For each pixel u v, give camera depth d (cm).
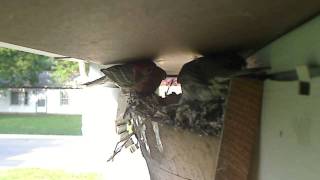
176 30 36
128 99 60
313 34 29
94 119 81
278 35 36
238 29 35
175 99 57
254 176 41
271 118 37
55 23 33
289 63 34
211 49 45
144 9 29
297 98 31
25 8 29
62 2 28
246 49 44
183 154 52
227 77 43
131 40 41
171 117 52
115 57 53
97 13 30
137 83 57
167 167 59
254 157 41
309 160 30
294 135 32
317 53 28
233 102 40
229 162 40
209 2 28
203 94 46
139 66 57
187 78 46
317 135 28
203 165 48
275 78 37
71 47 45
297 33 32
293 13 29
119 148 71
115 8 29
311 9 28
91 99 81
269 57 39
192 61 47
